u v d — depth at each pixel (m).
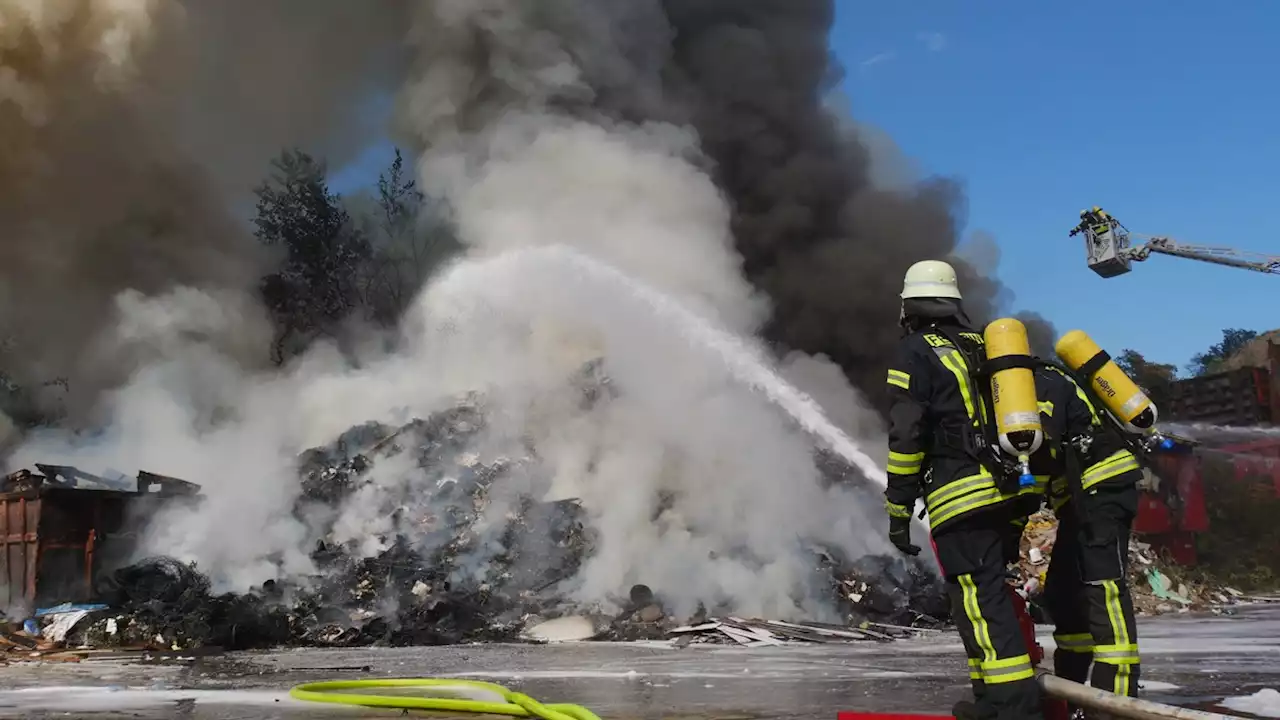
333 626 8.60
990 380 2.92
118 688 5.01
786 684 4.88
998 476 2.86
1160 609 11.45
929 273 3.16
